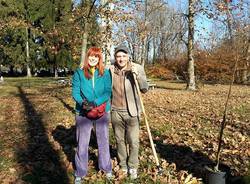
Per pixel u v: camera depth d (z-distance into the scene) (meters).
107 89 5.75
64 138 8.68
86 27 13.44
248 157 7.19
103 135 5.86
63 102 15.88
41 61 50.69
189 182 5.74
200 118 12.02
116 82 5.86
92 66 5.71
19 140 8.70
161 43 56.09
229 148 7.88
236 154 7.40
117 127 6.00
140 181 5.83
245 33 7.43
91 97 5.68
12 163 6.92
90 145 7.84
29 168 6.57
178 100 17.83
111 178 5.88
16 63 50.94
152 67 45.06
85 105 5.57
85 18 13.77
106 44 13.71
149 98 18.53
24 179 6.07
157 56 61.25
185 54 43.28
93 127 5.95
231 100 18.09
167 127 10.13
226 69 35.28
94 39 13.91
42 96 19.28
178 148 7.77
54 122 10.84
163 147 7.80
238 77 34.09
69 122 10.66
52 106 14.62
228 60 35.28
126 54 5.78
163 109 14.23
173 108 14.62
